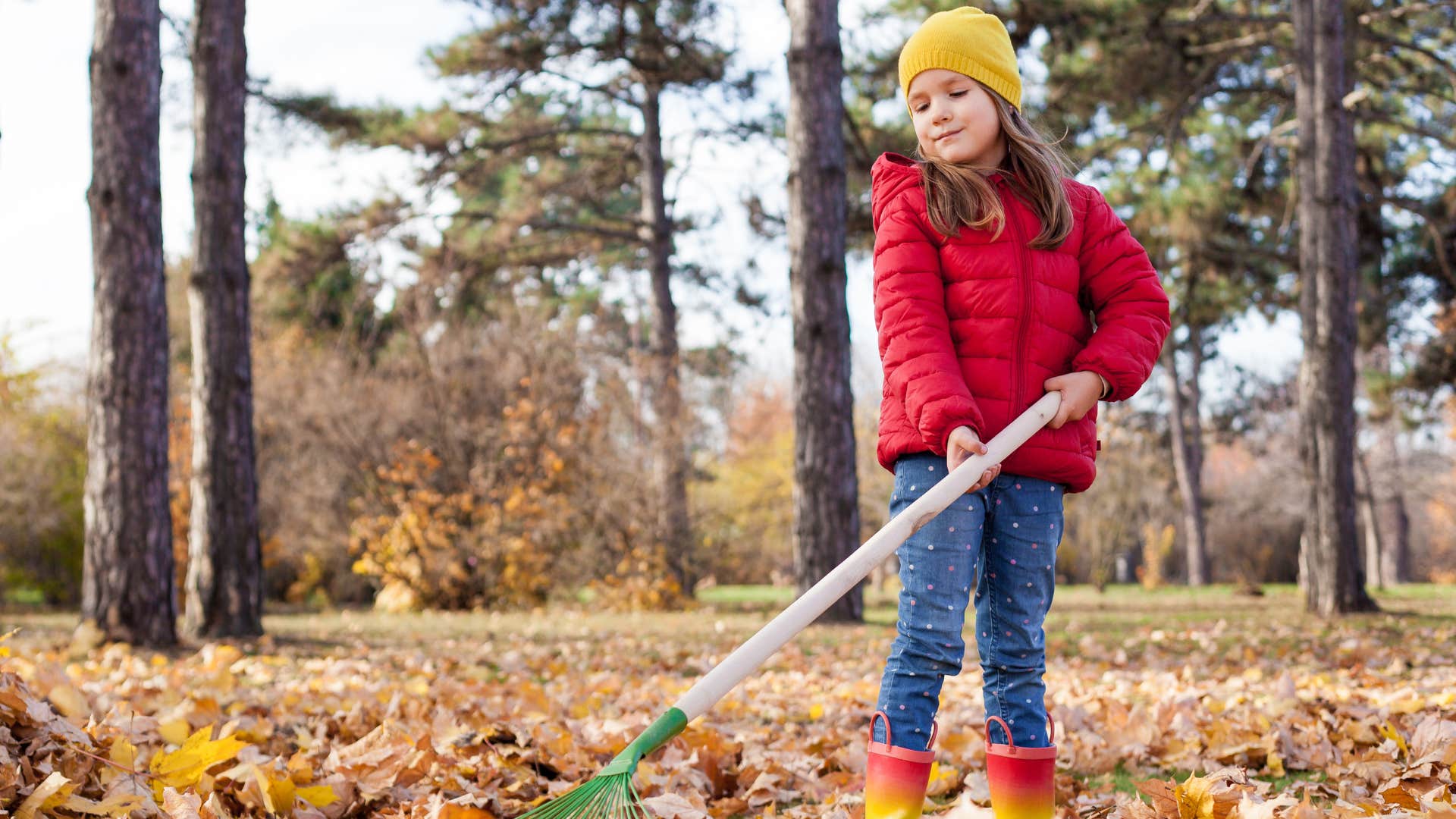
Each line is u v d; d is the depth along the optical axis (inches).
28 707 96.0
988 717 84.9
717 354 786.8
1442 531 1429.6
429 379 547.5
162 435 277.3
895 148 507.5
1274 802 86.4
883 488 943.7
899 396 80.0
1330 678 198.2
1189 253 655.1
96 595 269.6
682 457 576.4
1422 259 666.8
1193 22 487.8
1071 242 84.4
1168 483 1139.3
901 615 82.4
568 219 724.0
